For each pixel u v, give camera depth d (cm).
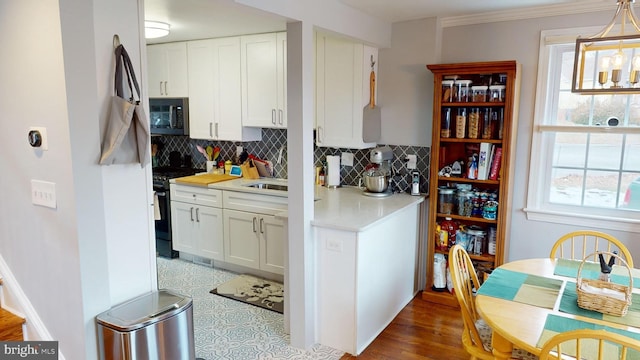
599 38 178
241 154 474
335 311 290
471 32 347
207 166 494
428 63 358
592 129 315
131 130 203
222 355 284
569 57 322
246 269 430
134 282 219
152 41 455
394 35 369
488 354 211
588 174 325
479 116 335
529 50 328
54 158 193
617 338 141
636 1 284
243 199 412
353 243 276
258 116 415
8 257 232
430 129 366
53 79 185
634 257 310
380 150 361
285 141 446
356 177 406
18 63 201
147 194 220
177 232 468
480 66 317
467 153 359
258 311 348
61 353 210
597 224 318
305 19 260
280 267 400
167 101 470
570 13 312
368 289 294
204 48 437
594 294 190
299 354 286
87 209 191
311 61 269
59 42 179
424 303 365
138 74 210
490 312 191
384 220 304
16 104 207
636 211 310
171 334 208
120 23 201
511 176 336
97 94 192
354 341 286
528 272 239
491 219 336
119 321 194
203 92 447
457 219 368
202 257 456
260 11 230
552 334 172
